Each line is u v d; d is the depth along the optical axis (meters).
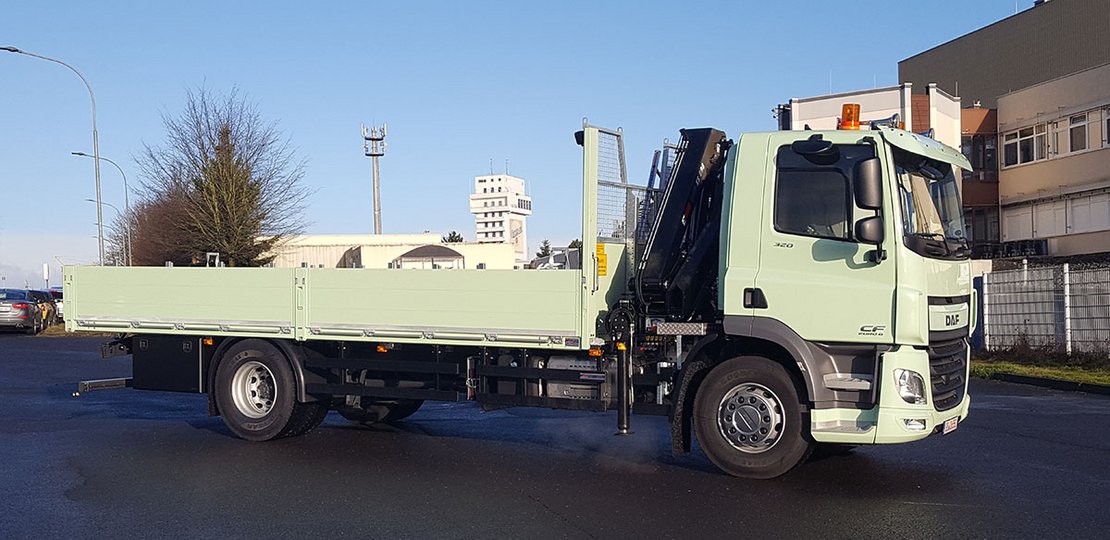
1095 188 31.56
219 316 9.95
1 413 12.36
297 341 9.80
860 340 7.27
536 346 8.38
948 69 48.47
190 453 9.25
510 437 10.16
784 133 7.73
